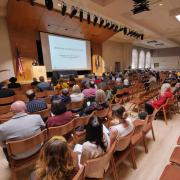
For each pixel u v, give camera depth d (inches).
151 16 282.0
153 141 114.0
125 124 76.3
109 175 80.3
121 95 199.2
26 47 290.7
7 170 85.6
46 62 321.1
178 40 574.6
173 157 63.0
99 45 449.7
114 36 454.3
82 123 92.7
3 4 224.7
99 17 280.7
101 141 55.6
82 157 53.9
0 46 257.6
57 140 40.6
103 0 217.3
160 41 557.3
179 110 183.2
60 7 238.4
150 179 78.4
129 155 97.5
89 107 105.9
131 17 284.8
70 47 363.9
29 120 69.7
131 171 84.0
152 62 793.6
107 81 252.4
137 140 89.6
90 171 52.6
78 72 398.3
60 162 38.0
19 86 212.8
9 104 141.0
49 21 279.7
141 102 176.9
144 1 197.6
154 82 270.2
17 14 240.8
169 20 311.3
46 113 104.4
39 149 73.5
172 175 55.1
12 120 67.5
